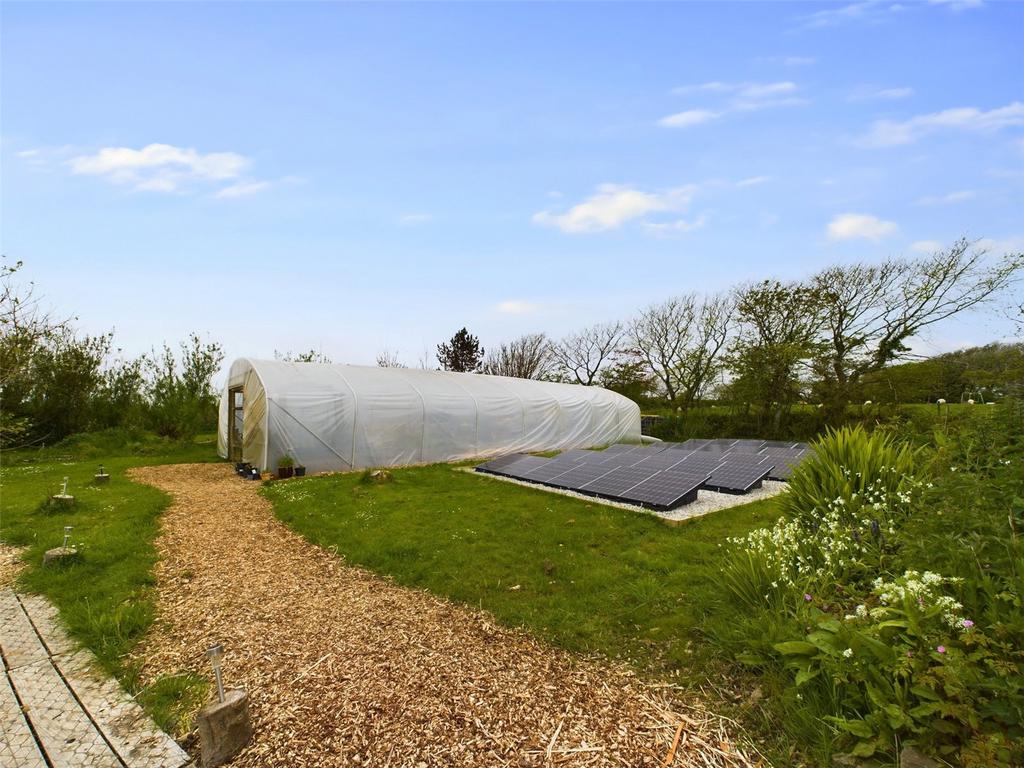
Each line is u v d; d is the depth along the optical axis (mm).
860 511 4336
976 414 5363
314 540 6441
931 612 2418
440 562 5422
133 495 8875
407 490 9430
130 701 2928
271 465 11344
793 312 20109
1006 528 2877
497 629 3900
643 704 2896
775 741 2531
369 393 13086
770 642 3070
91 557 5297
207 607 4336
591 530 6551
